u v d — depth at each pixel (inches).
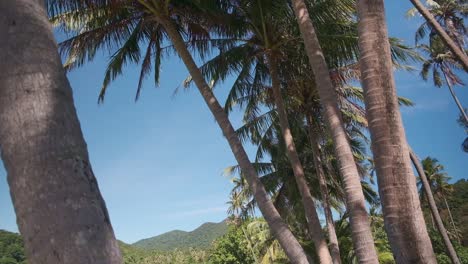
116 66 446.0
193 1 403.5
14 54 90.4
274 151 759.7
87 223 81.4
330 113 272.4
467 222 2128.4
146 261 4153.5
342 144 261.7
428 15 530.0
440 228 654.5
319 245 425.7
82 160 87.2
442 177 1742.1
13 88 87.8
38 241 79.1
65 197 81.6
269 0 433.1
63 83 93.3
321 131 624.4
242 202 807.1
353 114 647.1
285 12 447.2
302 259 321.1
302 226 859.4
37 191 81.2
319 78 282.4
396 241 152.3
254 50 485.7
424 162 1755.7
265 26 461.4
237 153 354.3
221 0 439.2
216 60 494.3
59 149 85.0
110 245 83.0
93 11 396.2
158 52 464.4
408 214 152.9
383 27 175.6
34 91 88.0
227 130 361.7
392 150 160.1
